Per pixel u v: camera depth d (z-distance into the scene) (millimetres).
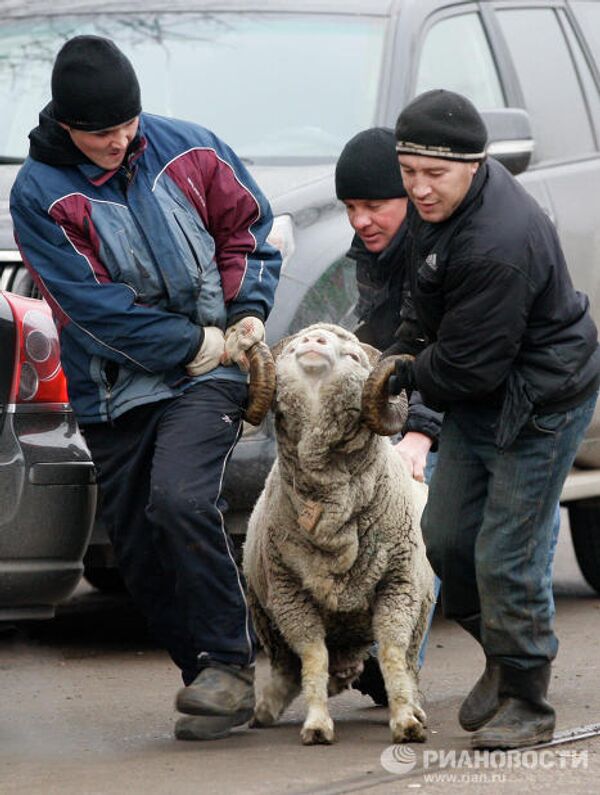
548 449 9172
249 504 11938
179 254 9680
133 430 9969
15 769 9297
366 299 11039
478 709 9789
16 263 12039
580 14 16688
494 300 8844
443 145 8828
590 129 15883
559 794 8500
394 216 10672
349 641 10258
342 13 14734
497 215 8914
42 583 11156
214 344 9828
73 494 11195
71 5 15430
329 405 9406
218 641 9750
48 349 11289
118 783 8859
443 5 14891
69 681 12055
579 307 9227
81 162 9641
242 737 10062
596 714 10562
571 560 17906
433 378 9078
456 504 9500
